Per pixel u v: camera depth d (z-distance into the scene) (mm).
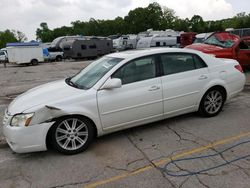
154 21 88688
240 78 5527
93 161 3791
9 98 8516
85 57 30516
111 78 4207
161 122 5113
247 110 5668
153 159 3750
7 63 32000
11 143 3814
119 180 3289
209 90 5105
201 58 5070
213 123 4965
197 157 3730
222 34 10484
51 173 3527
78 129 4039
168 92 4613
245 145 4023
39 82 12281
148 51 4652
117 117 4254
